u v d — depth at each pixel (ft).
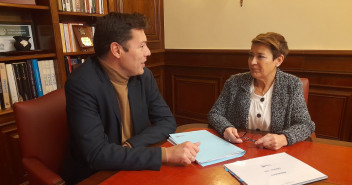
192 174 2.67
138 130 4.13
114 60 3.53
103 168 2.93
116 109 3.67
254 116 4.48
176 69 10.38
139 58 3.50
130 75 3.75
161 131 3.78
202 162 2.86
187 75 10.12
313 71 7.45
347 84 7.14
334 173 2.63
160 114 4.30
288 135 3.37
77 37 6.83
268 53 3.94
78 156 3.66
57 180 3.10
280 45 3.95
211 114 4.50
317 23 7.17
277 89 4.28
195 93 10.12
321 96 7.58
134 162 2.82
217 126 3.93
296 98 4.19
